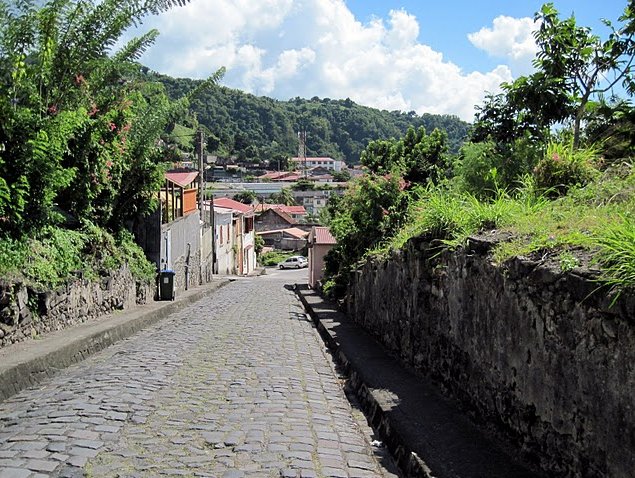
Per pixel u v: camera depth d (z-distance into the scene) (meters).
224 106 145.00
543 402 4.42
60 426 5.68
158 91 17.25
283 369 9.27
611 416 3.51
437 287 7.43
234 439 5.61
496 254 5.38
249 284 37.19
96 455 4.96
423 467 4.71
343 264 20.86
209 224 41.34
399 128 176.12
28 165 10.05
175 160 23.70
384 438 6.07
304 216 97.19
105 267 14.88
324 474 4.92
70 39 12.04
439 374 7.36
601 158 8.72
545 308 4.36
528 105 10.38
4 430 5.64
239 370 8.96
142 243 20.88
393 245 10.92
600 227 4.62
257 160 133.12
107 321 12.98
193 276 30.31
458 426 5.79
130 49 14.11
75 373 8.52
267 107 154.88
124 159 16.12
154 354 10.18
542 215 6.14
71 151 13.07
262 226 89.12
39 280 10.56
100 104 14.30
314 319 17.16
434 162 18.25
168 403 6.79
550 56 10.09
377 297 12.02
